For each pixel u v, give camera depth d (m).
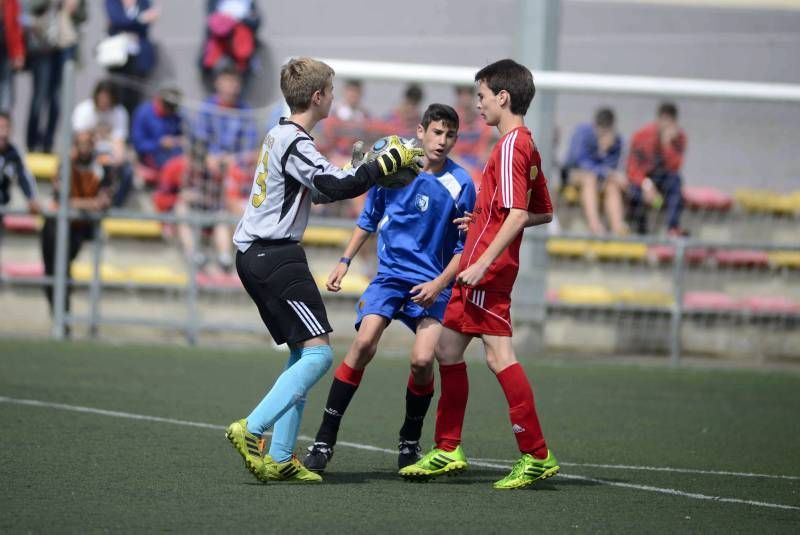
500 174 19.95
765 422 30.56
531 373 38.69
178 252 45.41
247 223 19.94
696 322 44.25
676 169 45.50
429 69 41.84
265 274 19.66
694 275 44.97
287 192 19.67
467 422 28.64
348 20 60.62
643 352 44.00
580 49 62.19
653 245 44.78
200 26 58.88
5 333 42.59
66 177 41.41
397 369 37.75
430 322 21.64
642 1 62.31
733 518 18.62
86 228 42.12
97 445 22.91
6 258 45.44
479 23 61.22
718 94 42.38
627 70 62.31
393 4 60.88
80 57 56.09
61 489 18.81
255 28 57.47
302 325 19.64
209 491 19.03
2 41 52.25
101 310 43.28
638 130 49.31
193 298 42.34
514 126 20.58
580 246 45.16
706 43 62.50
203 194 45.38
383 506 18.39
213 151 45.59
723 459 24.75
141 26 54.12
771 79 62.56
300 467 20.16
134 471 20.52
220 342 43.53
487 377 37.59
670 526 17.80
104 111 48.19
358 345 21.33
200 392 31.09
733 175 50.16
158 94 48.31
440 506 18.59
